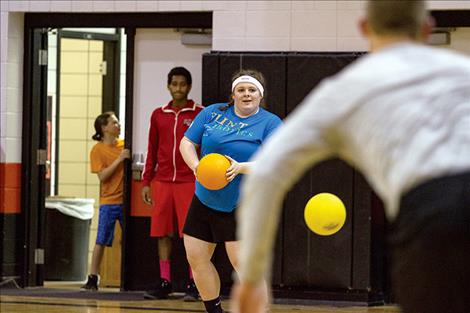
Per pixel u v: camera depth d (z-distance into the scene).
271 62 14.55
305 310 13.38
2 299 14.39
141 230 15.74
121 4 15.76
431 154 3.95
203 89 14.75
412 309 4.13
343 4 14.87
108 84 19.34
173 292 15.39
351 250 14.31
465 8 14.48
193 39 15.65
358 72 4.07
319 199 7.50
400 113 3.98
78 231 18.55
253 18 15.12
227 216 9.68
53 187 19.38
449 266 3.98
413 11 4.18
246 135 9.82
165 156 14.76
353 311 13.41
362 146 4.03
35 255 16.45
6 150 16.17
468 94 4.03
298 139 3.97
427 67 4.08
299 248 14.43
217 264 14.59
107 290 16.22
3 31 16.20
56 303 13.92
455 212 3.90
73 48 19.44
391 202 4.09
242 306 4.20
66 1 16.02
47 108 17.30
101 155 16.50
